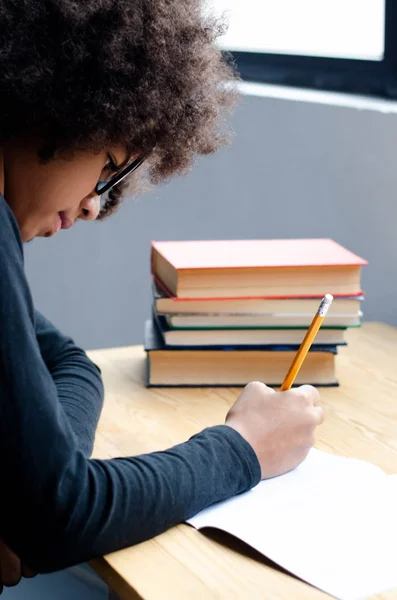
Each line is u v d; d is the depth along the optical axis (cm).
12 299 76
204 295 123
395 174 175
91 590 169
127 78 84
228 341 125
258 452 92
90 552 77
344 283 125
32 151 85
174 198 222
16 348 76
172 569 77
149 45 85
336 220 191
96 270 236
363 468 96
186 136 94
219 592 73
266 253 131
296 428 94
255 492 90
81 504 76
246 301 124
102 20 83
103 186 97
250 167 207
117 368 135
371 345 147
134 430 109
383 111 176
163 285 129
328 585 74
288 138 198
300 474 94
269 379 127
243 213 211
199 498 84
